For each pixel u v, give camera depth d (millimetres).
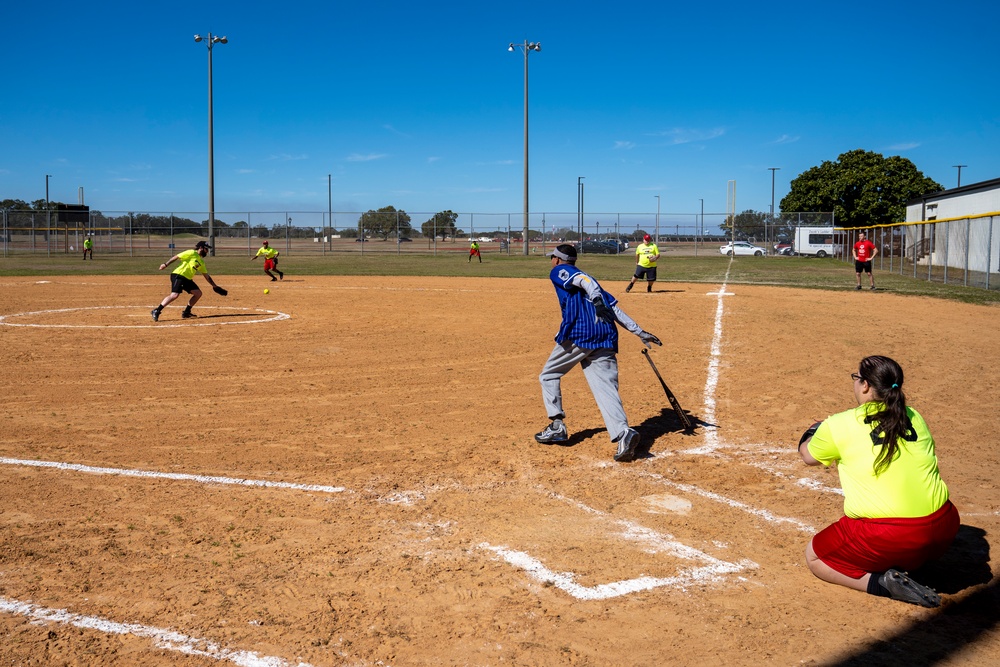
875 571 4316
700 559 4781
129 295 20500
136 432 7426
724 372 10414
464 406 8523
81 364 10656
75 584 4395
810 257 54125
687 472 6391
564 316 6746
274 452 6855
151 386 9383
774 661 3660
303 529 5207
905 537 4141
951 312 17625
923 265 37562
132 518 5363
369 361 11062
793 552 4902
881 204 62812
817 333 14062
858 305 19125
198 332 13641
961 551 4938
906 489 4152
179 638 3828
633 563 4715
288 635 3863
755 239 58844
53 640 3805
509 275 30609
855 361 11227
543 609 4141
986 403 8695
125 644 3777
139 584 4398
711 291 23406
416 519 5395
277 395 8977
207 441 7164
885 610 4168
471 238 62344
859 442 4297
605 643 3809
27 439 7168
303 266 37344
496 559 4762
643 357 11523
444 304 18781
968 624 4027
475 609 4141
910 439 4199
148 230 57344
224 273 31172
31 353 11445
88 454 6758
